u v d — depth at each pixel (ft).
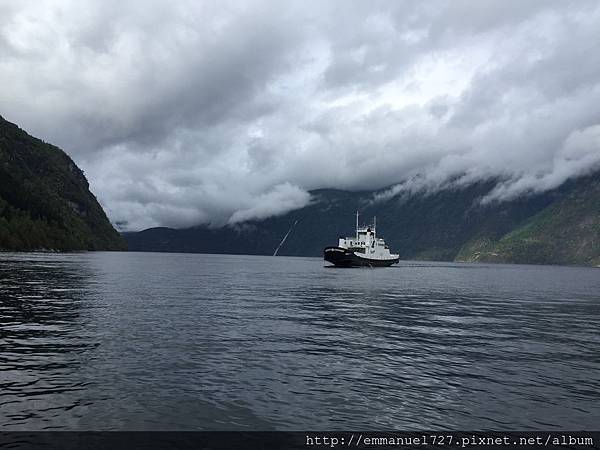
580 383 67.05
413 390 62.13
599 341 102.68
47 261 469.98
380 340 98.63
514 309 170.40
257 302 170.19
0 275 257.96
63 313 124.77
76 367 69.15
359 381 65.87
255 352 82.64
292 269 576.20
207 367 71.15
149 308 140.15
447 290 269.44
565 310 170.40
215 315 129.70
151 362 73.20
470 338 103.55
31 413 50.70
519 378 69.10
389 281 348.59
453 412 54.13
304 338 98.37
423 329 115.55
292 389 61.46
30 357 74.79
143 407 53.36
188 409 53.16
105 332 97.91
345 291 237.25
